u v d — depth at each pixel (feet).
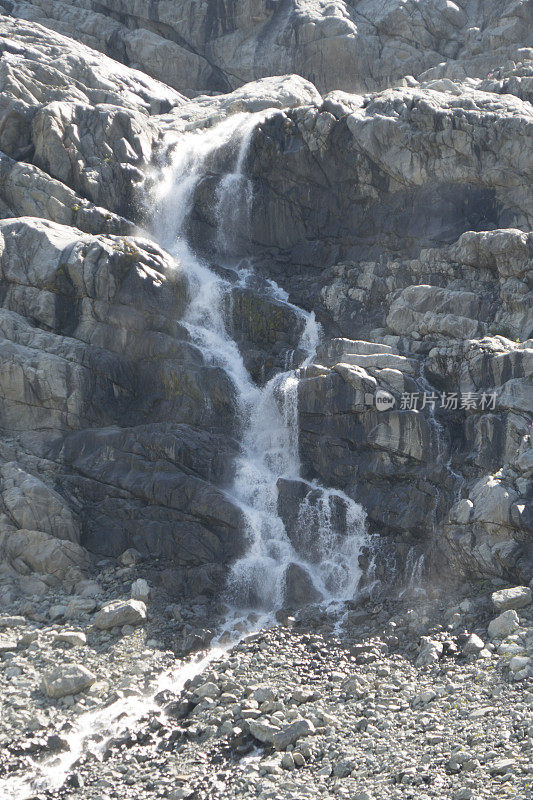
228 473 117.39
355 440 112.98
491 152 138.72
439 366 114.42
